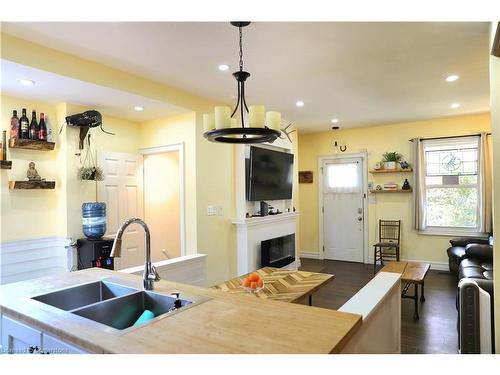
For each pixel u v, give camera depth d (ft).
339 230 22.58
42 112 12.10
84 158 12.91
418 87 13.05
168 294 5.64
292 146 20.30
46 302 5.83
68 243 12.07
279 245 17.88
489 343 7.56
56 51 9.20
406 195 20.33
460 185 18.93
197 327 4.24
